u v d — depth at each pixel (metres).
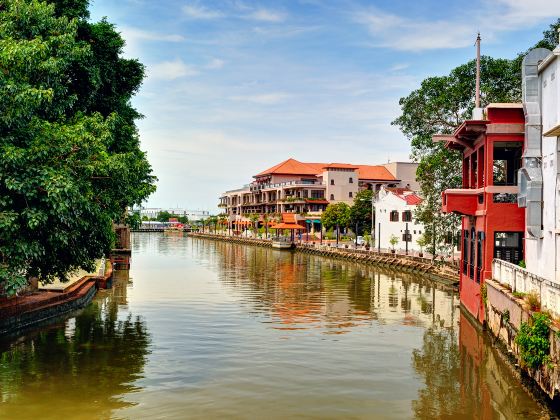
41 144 15.86
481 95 36.31
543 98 20.34
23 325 22.34
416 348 19.89
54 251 18.70
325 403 13.99
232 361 17.66
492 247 22.73
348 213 85.38
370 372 16.77
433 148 39.09
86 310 27.05
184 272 48.59
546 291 14.63
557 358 12.73
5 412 13.04
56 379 15.58
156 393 14.50
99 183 20.30
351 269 53.75
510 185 23.72
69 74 22.61
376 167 113.00
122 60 28.12
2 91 15.12
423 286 40.00
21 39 17.30
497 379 16.17
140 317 25.19
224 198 154.25
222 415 13.05
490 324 21.27
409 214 64.94
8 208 15.62
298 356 18.42
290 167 117.50
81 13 24.38
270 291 35.59
